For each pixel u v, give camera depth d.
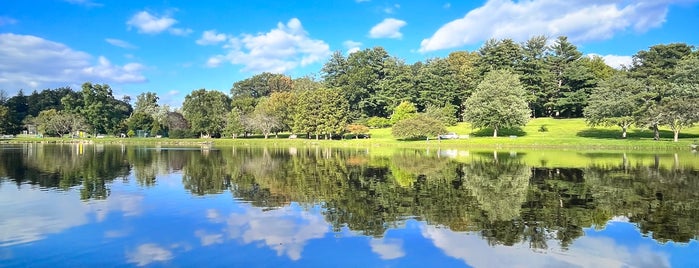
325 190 21.98
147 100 156.25
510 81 76.94
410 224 14.72
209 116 105.75
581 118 94.19
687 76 69.62
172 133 105.06
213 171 31.12
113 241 12.80
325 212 16.61
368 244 12.52
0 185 23.81
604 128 79.25
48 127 109.25
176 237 13.19
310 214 16.27
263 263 10.98
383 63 128.25
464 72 110.25
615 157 41.50
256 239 12.99
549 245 12.45
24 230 13.95
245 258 11.34
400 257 11.45
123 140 94.50
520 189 22.05
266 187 23.02
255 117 97.19
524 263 11.03
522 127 86.56
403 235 13.40
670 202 18.42
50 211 16.75
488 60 103.31
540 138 68.44
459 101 107.56
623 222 14.95
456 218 15.62
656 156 42.47
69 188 22.70
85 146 73.44
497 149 57.41
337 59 129.25
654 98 67.88
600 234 13.48
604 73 104.88
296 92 123.19
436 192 21.28
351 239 12.99
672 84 66.31
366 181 25.36
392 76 116.19
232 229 14.09
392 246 12.34
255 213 16.41
